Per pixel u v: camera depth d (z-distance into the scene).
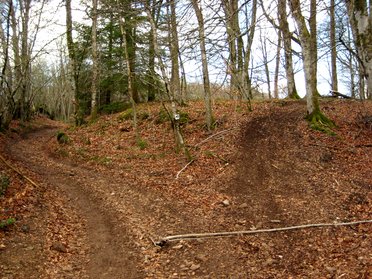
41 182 12.37
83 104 29.30
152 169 14.19
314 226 8.54
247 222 9.15
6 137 23.98
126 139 19.03
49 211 9.68
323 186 10.87
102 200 11.07
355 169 11.88
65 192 11.80
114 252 7.73
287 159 13.23
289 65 24.75
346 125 15.79
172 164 14.48
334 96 22.83
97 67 25.20
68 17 24.33
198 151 15.35
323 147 13.61
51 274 6.67
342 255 7.08
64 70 50.47
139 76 24.19
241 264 7.09
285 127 16.31
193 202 10.66
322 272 6.52
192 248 7.86
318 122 15.67
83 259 7.44
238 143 15.51
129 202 10.83
